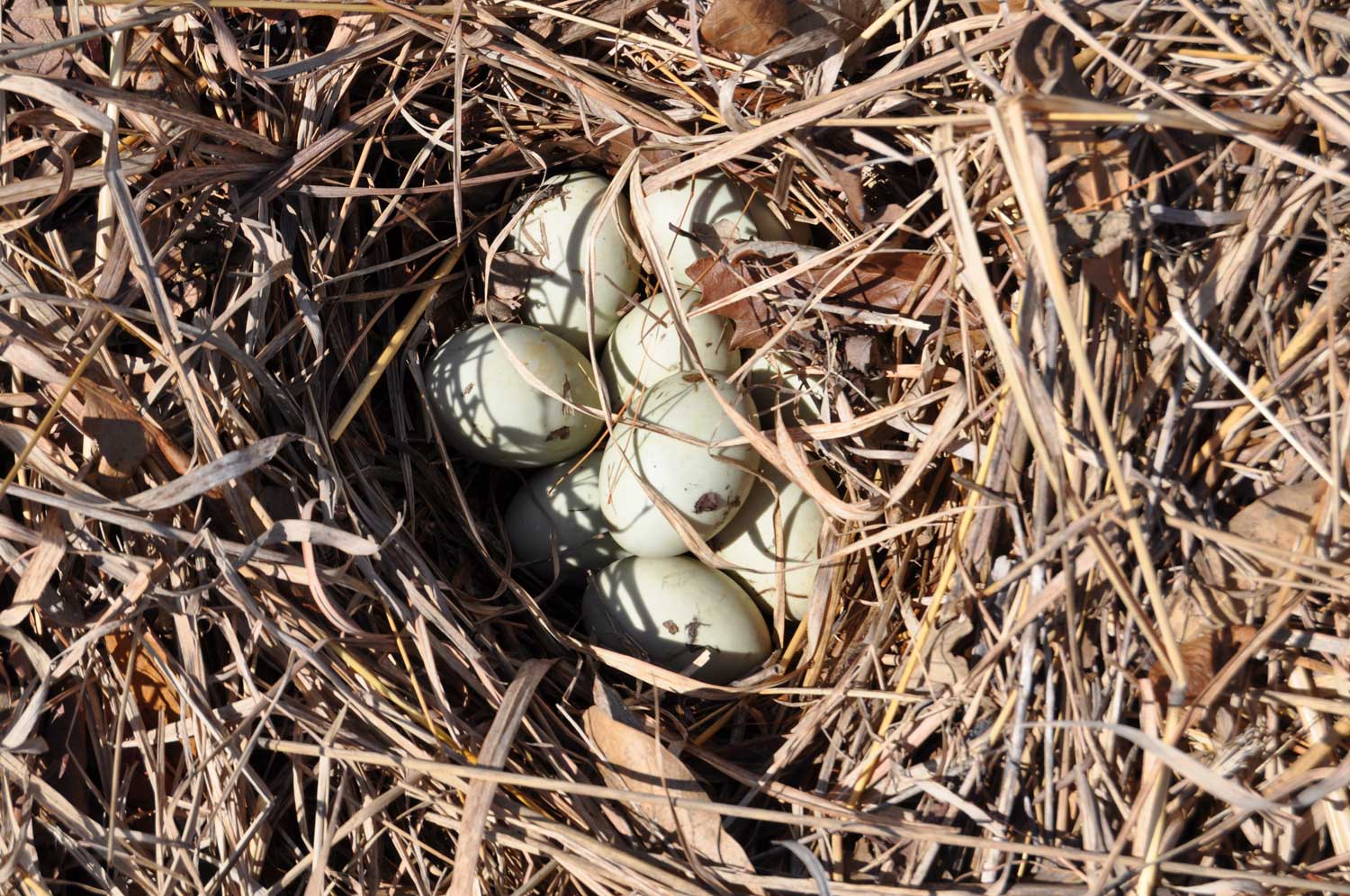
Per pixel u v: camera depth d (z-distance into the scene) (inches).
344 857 24.0
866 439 25.6
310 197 25.8
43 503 23.8
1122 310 23.7
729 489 25.2
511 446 25.9
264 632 24.0
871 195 25.7
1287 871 22.5
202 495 24.3
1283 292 23.6
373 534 24.9
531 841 23.3
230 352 24.2
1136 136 23.6
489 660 24.9
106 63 25.3
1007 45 24.4
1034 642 23.1
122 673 24.1
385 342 26.6
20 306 24.1
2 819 23.3
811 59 25.3
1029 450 23.9
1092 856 22.4
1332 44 23.4
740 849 23.2
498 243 25.7
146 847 23.7
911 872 23.1
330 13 25.4
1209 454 23.6
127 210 23.4
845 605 25.6
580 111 26.0
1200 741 23.0
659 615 25.4
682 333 24.8
